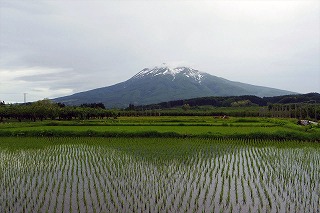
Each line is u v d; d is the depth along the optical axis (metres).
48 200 17.66
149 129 50.75
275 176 22.38
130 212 15.73
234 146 36.75
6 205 16.88
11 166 26.64
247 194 18.52
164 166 25.75
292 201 17.30
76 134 46.81
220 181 21.34
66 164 27.25
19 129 50.84
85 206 16.59
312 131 46.03
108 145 38.06
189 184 20.50
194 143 39.16
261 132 43.31
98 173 23.59
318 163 26.92
